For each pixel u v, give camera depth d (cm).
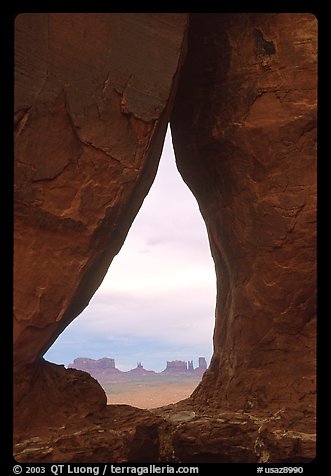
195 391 1209
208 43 1114
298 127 989
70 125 793
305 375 955
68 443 778
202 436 890
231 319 1095
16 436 761
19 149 750
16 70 752
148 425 861
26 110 758
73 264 789
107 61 828
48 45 781
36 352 785
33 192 758
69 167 789
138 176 836
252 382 998
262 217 1011
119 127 830
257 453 863
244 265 1050
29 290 754
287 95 1005
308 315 978
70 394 854
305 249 972
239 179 1049
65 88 790
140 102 845
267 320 1005
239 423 896
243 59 1062
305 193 978
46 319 768
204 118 1109
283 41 1023
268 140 1008
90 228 798
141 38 861
